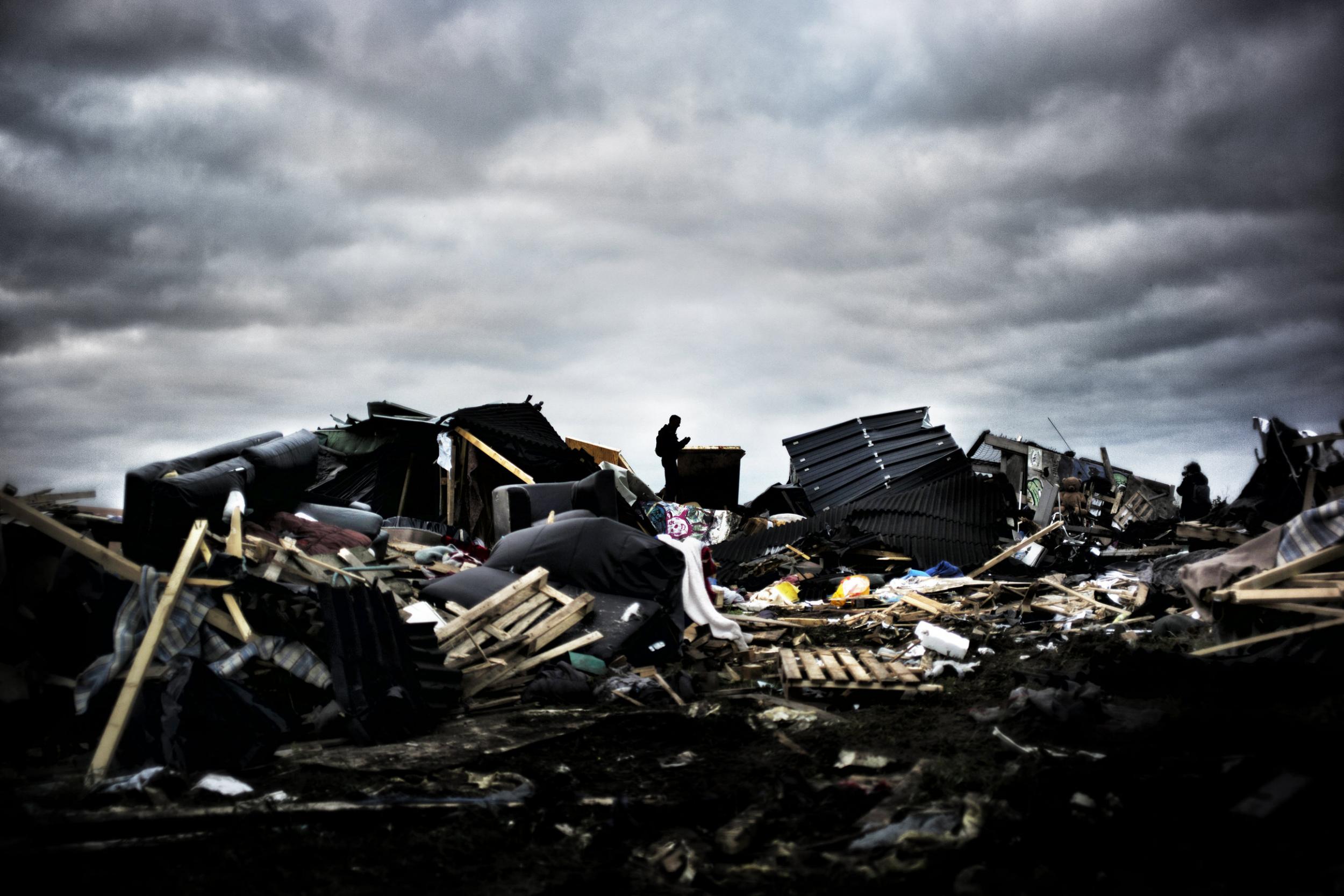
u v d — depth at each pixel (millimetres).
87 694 5430
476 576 9133
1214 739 4969
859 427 22281
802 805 4609
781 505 23406
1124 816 3896
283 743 5863
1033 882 3400
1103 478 23766
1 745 5484
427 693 6711
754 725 6461
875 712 6621
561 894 3723
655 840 4328
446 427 16578
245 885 3805
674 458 21281
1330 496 10234
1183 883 3332
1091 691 6293
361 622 6406
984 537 16859
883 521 17344
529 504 11836
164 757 5227
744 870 3855
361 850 4227
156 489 6375
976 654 9008
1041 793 4270
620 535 9492
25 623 6051
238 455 8547
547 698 7273
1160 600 11039
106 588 6246
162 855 4105
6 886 3746
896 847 3867
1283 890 3205
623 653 8383
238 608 6004
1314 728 4805
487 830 4434
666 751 5871
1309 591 6664
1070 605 12148
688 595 9773
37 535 6496
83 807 4574
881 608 12492
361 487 16328
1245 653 7180
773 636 10562
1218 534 10961
